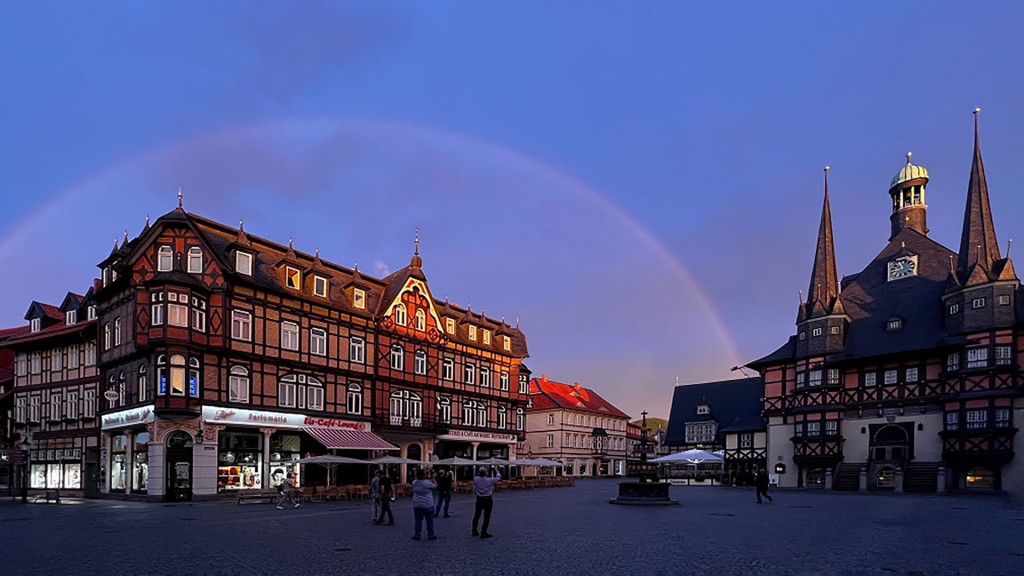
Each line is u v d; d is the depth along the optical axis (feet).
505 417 198.08
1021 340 143.74
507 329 202.49
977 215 156.76
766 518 76.48
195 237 114.73
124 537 57.77
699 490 156.15
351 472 142.72
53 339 138.10
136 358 112.98
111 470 121.80
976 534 59.93
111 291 121.90
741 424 204.13
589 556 45.68
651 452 321.93
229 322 116.67
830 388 169.68
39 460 139.13
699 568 41.09
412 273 162.91
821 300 177.06
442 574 38.81
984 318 147.64
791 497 123.54
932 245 175.22
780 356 185.16
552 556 45.60
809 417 174.09
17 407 145.59
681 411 274.57
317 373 134.72
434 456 162.50
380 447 135.33
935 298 164.76
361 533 60.03
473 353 185.78
